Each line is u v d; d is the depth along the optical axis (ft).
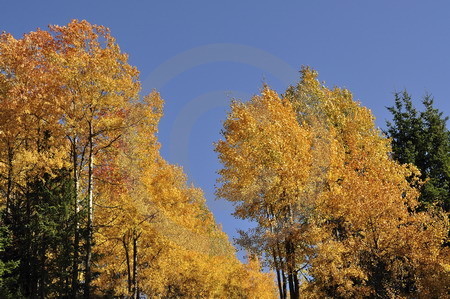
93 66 51.24
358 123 64.90
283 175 50.80
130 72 54.08
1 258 51.88
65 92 51.39
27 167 52.90
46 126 53.42
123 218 61.57
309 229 50.06
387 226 51.26
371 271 51.65
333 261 49.88
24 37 53.93
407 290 53.21
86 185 59.57
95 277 65.67
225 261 93.09
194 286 86.02
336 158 54.54
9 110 51.70
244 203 52.65
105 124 52.26
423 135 84.02
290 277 51.31
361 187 52.80
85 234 52.39
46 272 53.26
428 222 54.44
